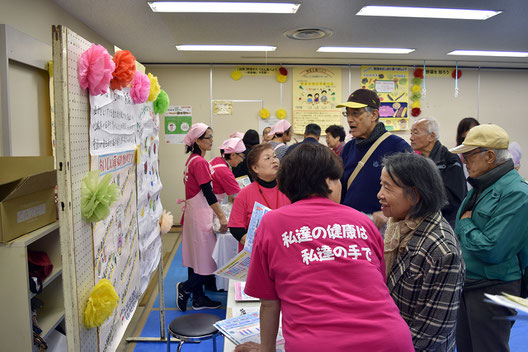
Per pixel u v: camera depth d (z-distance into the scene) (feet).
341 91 21.03
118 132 5.70
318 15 12.48
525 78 22.06
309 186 3.86
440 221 4.30
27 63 8.59
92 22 13.10
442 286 4.04
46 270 6.34
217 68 20.59
